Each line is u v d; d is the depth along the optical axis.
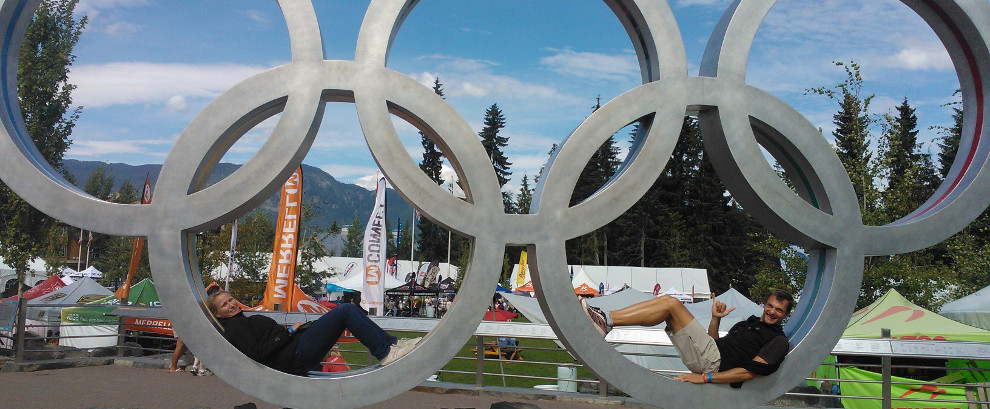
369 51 5.38
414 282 30.48
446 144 5.40
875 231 5.65
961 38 5.89
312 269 32.22
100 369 10.09
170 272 5.22
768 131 5.70
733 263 55.25
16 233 23.16
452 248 67.12
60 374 9.41
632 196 5.41
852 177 16.06
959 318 13.91
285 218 13.67
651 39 5.56
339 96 5.52
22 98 24.55
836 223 5.61
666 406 5.42
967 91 6.07
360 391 5.26
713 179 55.75
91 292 15.27
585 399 8.23
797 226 5.53
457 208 5.31
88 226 5.18
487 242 5.32
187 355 10.77
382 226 15.80
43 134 24.88
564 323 5.32
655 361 11.39
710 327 5.94
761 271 17.36
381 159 5.26
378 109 5.31
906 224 5.68
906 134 46.59
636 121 5.82
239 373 5.23
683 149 58.62
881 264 15.35
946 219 5.71
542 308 5.59
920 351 7.69
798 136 5.59
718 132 5.58
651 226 57.19
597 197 5.41
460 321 5.31
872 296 15.55
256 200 5.37
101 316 12.06
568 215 5.38
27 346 10.94
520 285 33.00
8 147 5.22
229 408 7.38
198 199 5.24
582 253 60.03
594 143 5.41
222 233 28.03
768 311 5.62
